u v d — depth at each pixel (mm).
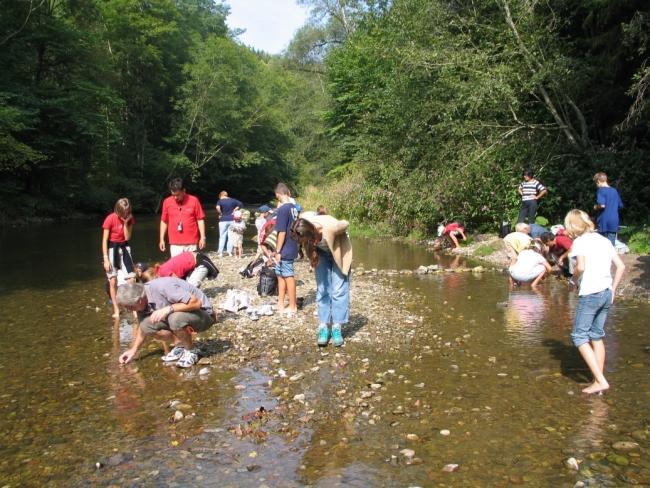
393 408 4219
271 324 6773
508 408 4164
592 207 13133
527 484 3113
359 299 8148
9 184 26156
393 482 3166
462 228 14242
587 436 3668
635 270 9102
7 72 25422
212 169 46062
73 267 12266
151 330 5270
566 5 14781
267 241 8305
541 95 15328
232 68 42344
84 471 3371
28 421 4113
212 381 4895
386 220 18516
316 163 48219
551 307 7391
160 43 38719
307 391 4613
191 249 8023
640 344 5609
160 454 3562
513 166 14219
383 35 16922
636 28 11703
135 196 36125
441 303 7812
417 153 16250
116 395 4602
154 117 42250
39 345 6125
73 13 29656
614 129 13219
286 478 3232
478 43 14898
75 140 28375
